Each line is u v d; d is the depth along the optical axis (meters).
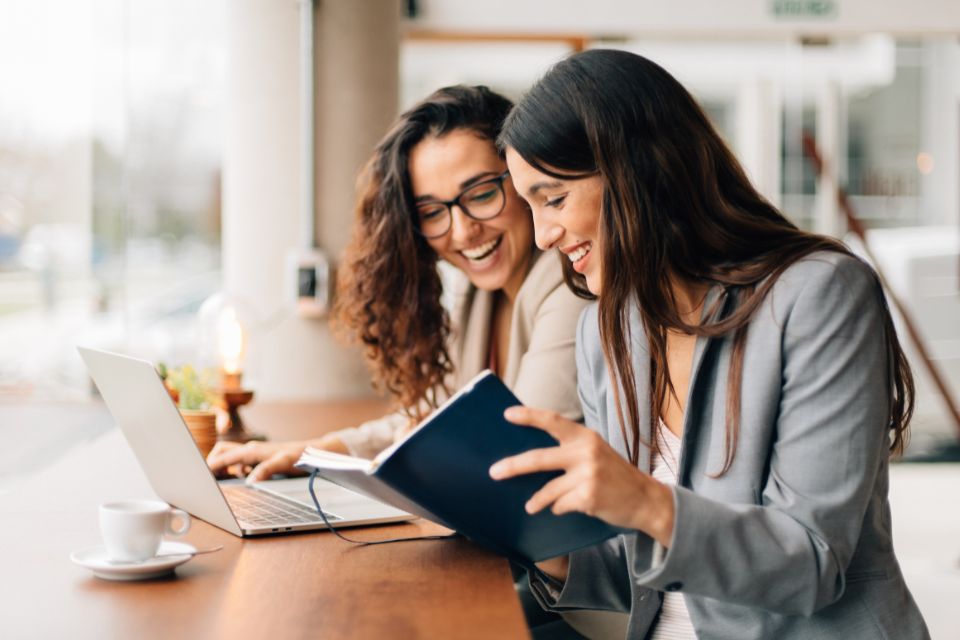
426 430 1.15
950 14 4.79
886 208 6.01
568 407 1.87
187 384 2.09
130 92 4.24
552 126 1.36
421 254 2.15
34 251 4.17
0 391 4.08
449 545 1.44
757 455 1.30
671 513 1.15
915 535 4.57
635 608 1.43
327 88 3.40
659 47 5.60
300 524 1.50
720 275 1.35
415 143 2.07
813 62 5.74
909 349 6.07
